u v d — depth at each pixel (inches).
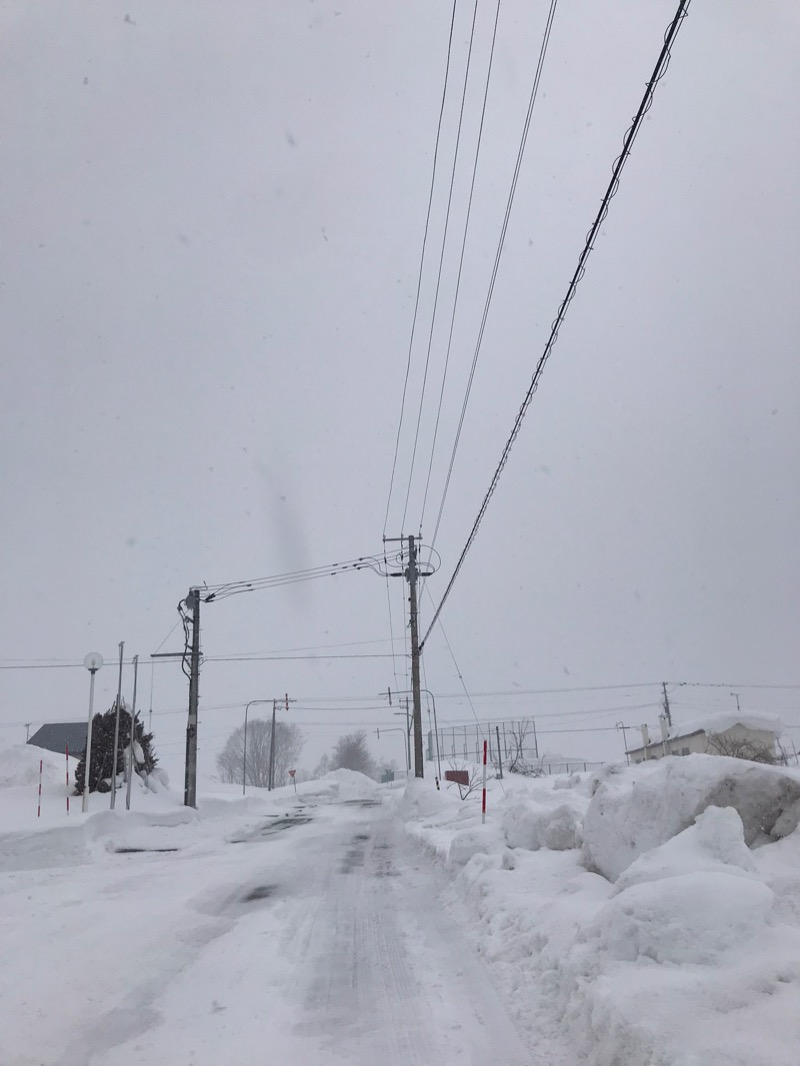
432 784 1203.2
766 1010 148.3
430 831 716.0
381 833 861.2
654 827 268.5
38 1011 232.5
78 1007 236.2
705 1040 144.5
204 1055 198.2
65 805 973.2
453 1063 188.1
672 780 261.3
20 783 1124.5
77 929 345.7
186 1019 225.5
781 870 213.3
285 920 364.2
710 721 1339.8
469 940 305.3
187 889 462.0
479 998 233.8
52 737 2268.7
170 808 1058.7
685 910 184.9
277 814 1320.1
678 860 216.8
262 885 474.3
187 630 1198.3
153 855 701.3
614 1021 164.4
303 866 565.9
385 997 241.6
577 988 198.2
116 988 255.1
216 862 609.6
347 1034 211.2
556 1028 196.1
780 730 1338.6
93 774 1061.8
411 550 1318.9
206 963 285.7
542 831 409.1
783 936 176.6
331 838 800.9
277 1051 200.4
